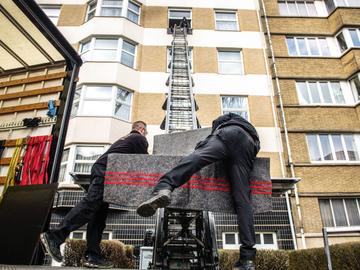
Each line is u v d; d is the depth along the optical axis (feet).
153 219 28.32
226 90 39.09
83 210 8.24
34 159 13.30
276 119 36.81
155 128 35.50
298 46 43.68
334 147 36.06
